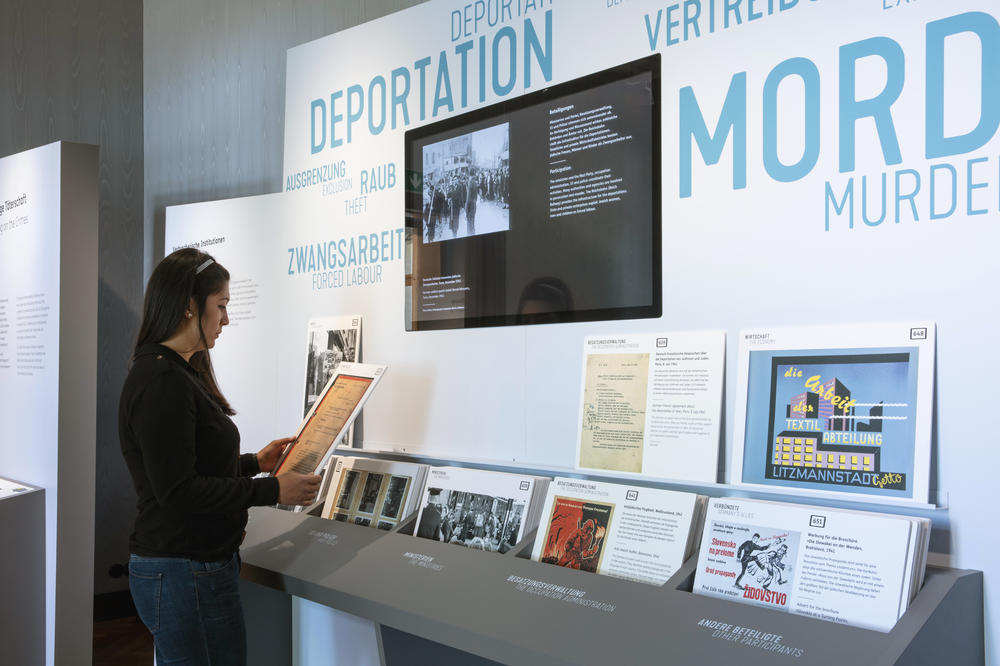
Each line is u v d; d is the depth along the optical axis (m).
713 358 2.02
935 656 1.47
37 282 3.53
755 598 1.71
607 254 2.27
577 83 2.35
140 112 4.98
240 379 3.59
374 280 3.00
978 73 1.63
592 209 2.31
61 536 3.38
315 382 3.16
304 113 3.33
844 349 1.80
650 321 2.17
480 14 2.64
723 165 2.02
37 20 4.66
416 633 1.99
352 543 2.44
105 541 4.79
